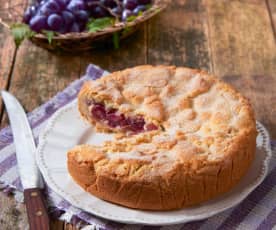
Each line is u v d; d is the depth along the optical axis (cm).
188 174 66
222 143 69
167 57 96
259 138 75
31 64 95
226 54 97
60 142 76
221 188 68
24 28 94
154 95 78
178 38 100
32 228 65
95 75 90
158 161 67
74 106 81
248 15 106
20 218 69
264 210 69
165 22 104
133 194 66
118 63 95
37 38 94
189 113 74
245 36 101
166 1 107
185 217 65
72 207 69
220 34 101
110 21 97
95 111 80
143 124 79
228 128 71
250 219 68
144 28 103
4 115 84
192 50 98
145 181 65
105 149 70
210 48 98
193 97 77
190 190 66
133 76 81
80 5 97
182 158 67
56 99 86
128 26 94
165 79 79
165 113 75
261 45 99
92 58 96
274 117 83
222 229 67
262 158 73
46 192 71
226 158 67
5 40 100
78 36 93
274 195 71
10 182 72
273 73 92
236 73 92
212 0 110
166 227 67
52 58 96
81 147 70
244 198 69
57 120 79
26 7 106
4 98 85
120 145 70
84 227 68
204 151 68
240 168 69
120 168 66
